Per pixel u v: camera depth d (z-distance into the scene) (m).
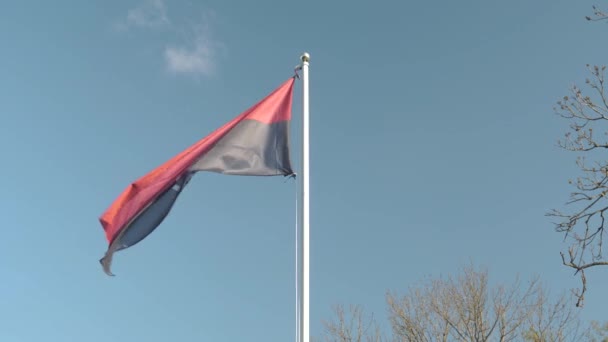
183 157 13.26
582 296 10.86
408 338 24.48
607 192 11.30
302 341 10.96
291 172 13.24
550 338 22.98
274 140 13.42
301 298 11.28
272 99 13.77
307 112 13.34
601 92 12.02
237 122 13.48
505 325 23.53
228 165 13.08
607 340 22.45
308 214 12.21
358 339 24.81
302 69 13.80
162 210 12.95
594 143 11.88
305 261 11.63
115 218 12.91
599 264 10.94
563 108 12.19
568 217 11.45
